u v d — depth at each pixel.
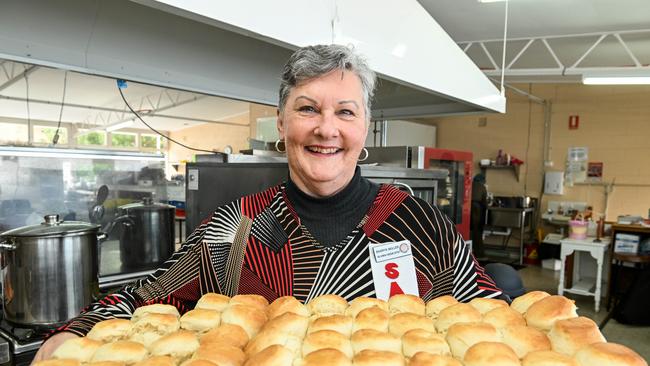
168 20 1.55
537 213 7.10
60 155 1.91
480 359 0.40
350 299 0.81
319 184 0.80
